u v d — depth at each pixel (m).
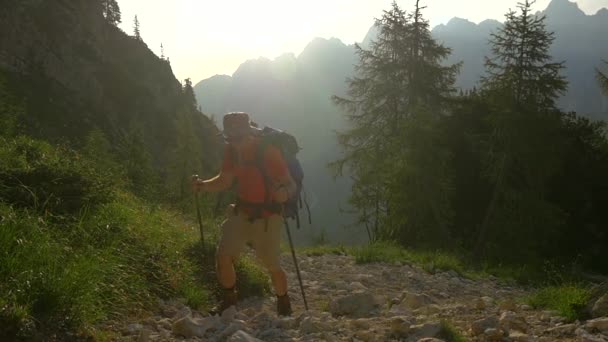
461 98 31.02
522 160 24.58
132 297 5.19
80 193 6.88
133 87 85.50
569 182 30.17
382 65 29.84
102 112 73.00
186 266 6.57
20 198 6.04
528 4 25.09
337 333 4.64
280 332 4.55
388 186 23.80
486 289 11.51
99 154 15.77
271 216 5.09
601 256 27.58
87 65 76.88
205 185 5.33
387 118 29.55
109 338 4.20
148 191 14.46
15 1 67.75
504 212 24.48
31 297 3.90
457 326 5.08
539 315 5.77
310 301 7.66
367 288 9.49
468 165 29.23
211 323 4.73
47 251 4.61
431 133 23.53
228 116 5.12
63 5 78.12
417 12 30.09
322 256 13.12
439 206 23.25
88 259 4.93
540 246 25.53
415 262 13.58
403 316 5.45
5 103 14.28
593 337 4.24
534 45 24.73
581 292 5.75
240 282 7.06
